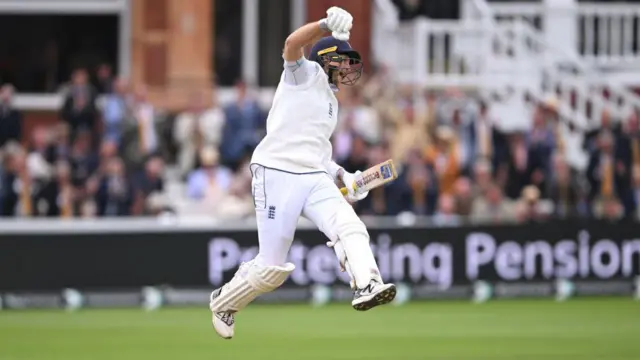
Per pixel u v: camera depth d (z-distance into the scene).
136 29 68.06
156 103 67.56
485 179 55.19
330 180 24.83
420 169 54.66
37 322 44.00
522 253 51.50
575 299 51.25
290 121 24.70
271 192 24.78
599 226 51.84
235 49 71.19
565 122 67.00
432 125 58.78
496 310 47.22
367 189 25.58
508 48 71.69
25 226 49.22
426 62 68.31
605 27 74.06
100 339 38.50
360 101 60.06
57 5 71.25
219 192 54.75
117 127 57.41
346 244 24.17
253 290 25.56
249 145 56.94
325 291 50.16
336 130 56.72
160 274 49.66
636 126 59.47
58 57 71.50
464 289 51.09
